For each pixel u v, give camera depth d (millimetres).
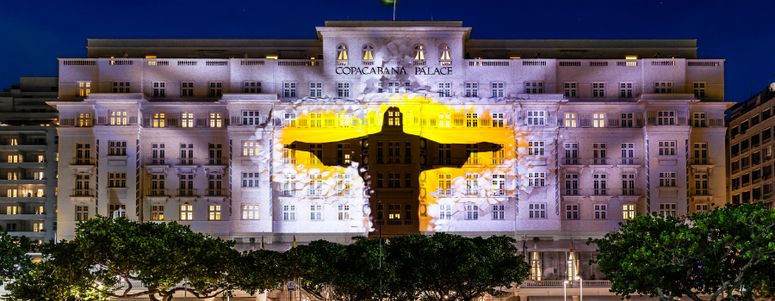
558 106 140000
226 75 142375
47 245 89375
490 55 146875
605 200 140125
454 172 138625
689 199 141250
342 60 140500
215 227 138750
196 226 138750
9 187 166125
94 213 138375
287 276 97000
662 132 140125
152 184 139500
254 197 138250
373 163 138375
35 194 166250
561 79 142750
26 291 86375
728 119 180375
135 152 138750
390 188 137875
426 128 139000
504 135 139500
